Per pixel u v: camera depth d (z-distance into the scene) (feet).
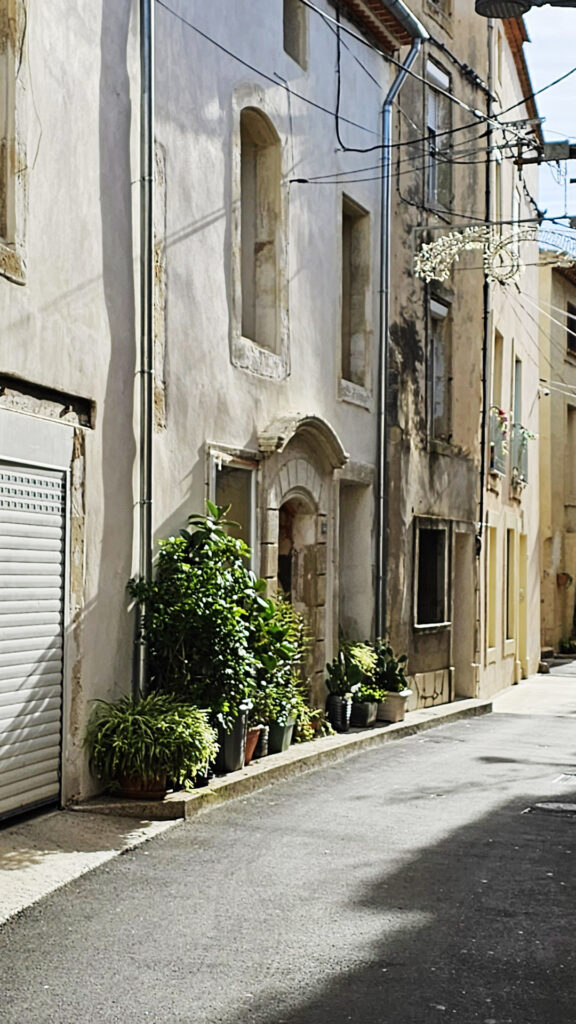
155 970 18.35
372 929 20.70
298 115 47.06
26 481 28.58
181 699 33.37
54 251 29.66
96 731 30.91
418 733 52.24
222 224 40.16
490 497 76.23
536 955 19.36
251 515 42.50
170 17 36.86
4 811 27.50
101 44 32.24
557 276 118.62
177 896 22.77
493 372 78.79
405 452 58.85
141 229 34.09
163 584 33.94
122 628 33.04
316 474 48.03
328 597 49.32
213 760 32.81
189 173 37.93
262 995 17.25
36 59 28.96
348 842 27.86
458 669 70.49
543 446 118.83
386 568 56.08
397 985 17.76
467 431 69.15
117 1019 16.22
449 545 65.98
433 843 27.89
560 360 121.49
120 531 33.01
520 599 93.45
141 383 34.06
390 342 57.52
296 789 35.24
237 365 41.29
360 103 53.67
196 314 38.29
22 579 28.32
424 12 63.21
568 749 47.03
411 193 60.34
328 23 50.14
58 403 30.17
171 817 29.99
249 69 42.60
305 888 23.49
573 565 124.98
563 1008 16.92
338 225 51.19
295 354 46.70
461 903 22.53
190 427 37.78
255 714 37.17
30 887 23.12
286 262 45.98
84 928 20.56
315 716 46.14
